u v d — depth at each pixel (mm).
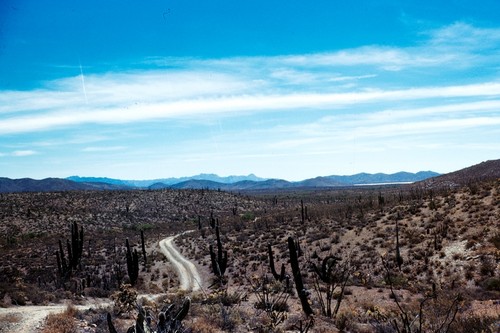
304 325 18234
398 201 70188
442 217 48625
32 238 109688
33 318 20297
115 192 195000
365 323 18656
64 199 167000
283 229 74312
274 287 30094
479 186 54625
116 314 20094
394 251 43906
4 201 149500
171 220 161000
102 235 119375
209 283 51406
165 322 11914
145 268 65938
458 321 13742
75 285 44500
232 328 18203
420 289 29859
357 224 59375
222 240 78875
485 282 28359
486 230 38594
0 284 34531
